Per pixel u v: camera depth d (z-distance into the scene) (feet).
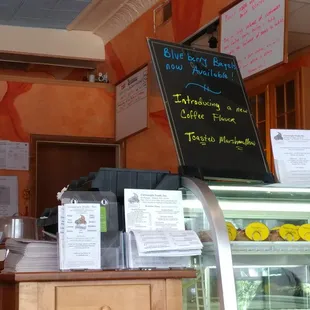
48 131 19.88
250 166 7.19
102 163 20.81
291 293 6.36
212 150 6.98
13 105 19.61
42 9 19.61
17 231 11.34
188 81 7.28
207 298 5.78
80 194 6.10
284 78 14.76
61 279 5.48
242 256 6.20
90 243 5.75
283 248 6.31
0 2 18.93
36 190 19.57
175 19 16.47
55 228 6.93
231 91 7.62
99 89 20.61
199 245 5.92
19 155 19.42
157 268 5.95
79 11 19.84
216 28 14.43
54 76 22.29
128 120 18.99
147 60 18.16
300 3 12.30
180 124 6.94
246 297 6.16
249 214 6.41
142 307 5.75
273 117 14.89
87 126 20.33
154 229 6.09
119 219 6.18
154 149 19.16
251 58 11.80
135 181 6.39
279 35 10.76
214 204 5.88
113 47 21.22
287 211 6.55
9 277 5.57
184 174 6.60
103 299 5.63
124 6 19.03
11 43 20.98
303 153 7.00
